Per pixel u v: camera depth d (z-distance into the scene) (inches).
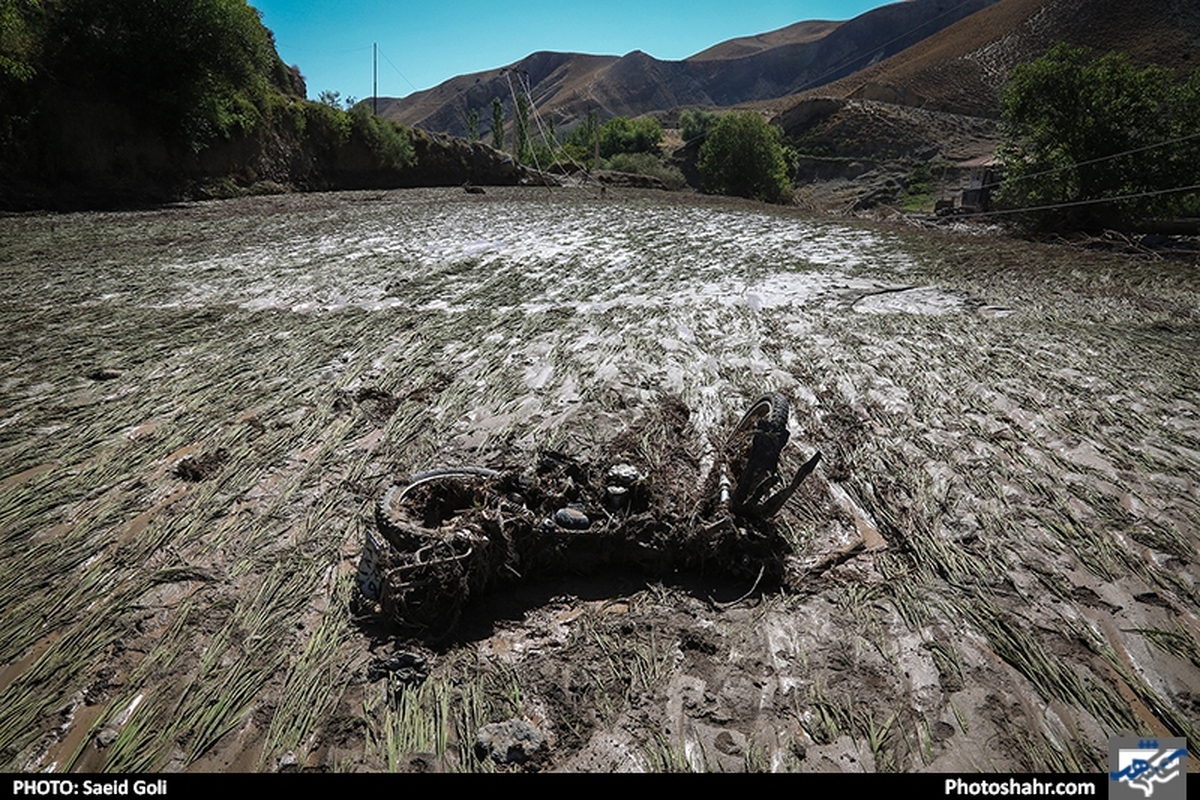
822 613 156.8
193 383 282.0
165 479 211.3
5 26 767.1
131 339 335.3
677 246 620.4
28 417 250.7
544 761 120.8
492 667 140.6
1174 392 279.3
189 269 491.5
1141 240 733.9
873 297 438.6
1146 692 135.8
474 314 382.6
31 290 424.2
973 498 204.1
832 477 216.5
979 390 279.9
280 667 139.6
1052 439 240.2
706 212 935.7
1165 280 500.4
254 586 162.9
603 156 3137.3
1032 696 135.1
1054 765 120.7
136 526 188.1
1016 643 146.3
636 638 148.9
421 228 709.3
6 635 147.4
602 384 277.4
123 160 891.4
